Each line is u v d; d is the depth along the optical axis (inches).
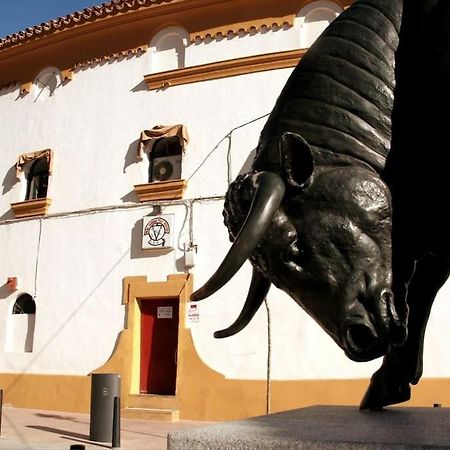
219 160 488.7
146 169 519.2
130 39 550.9
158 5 523.5
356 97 95.8
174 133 502.6
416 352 118.7
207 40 514.6
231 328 102.8
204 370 449.1
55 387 505.4
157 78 524.4
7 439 342.6
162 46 541.0
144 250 496.7
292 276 88.0
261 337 439.8
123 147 531.5
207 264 473.1
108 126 542.9
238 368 441.4
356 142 93.7
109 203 524.4
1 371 535.2
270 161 96.0
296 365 424.5
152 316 493.4
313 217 88.1
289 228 88.4
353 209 87.8
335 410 129.6
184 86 515.8
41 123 581.0
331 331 86.9
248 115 487.5
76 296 518.3
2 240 566.9
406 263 93.3
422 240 97.3
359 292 85.6
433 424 99.3
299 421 105.0
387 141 94.3
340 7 481.7
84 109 559.8
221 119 495.2
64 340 513.7
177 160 512.4
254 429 93.4
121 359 483.5
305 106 98.1
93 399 353.4
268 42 494.0
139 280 492.4
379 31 99.6
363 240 87.0
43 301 531.8
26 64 604.7
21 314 547.5
